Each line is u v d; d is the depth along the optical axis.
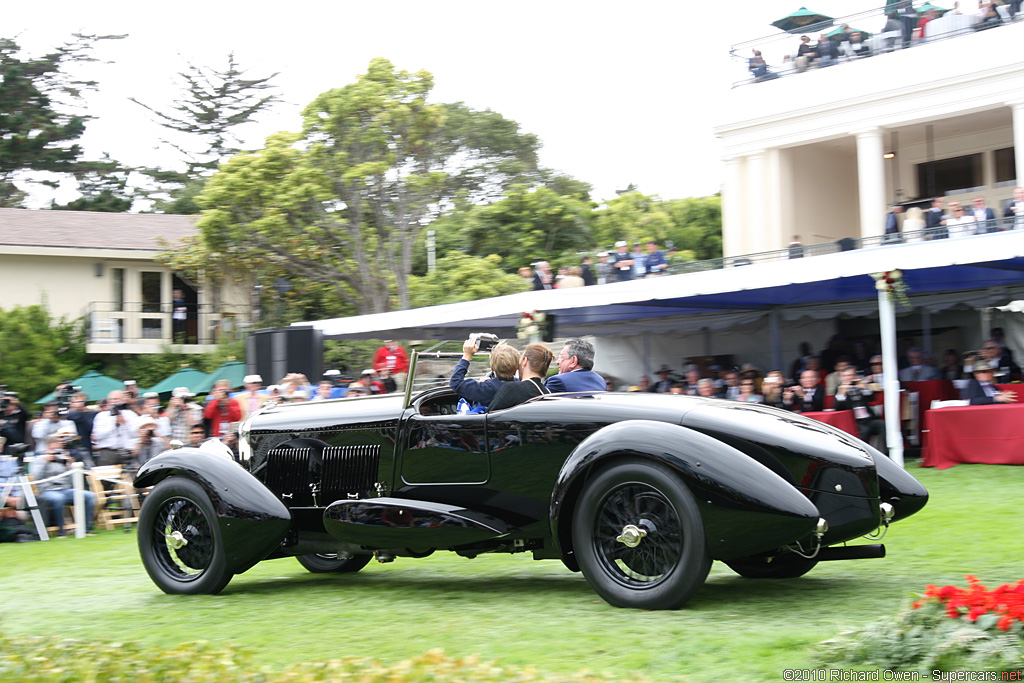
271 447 5.88
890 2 17.39
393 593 5.46
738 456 4.28
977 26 16.47
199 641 4.15
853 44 17.91
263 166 22.80
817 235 20.03
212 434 11.63
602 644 3.89
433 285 24.38
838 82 17.95
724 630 4.04
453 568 6.41
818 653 3.47
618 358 19.56
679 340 18.77
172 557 5.85
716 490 4.21
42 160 44.09
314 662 3.62
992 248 9.61
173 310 26.97
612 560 4.61
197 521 5.72
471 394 5.49
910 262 10.07
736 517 4.19
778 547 4.22
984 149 18.75
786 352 17.39
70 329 24.94
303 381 12.39
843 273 10.59
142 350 26.39
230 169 23.30
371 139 22.33
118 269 26.48
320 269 24.25
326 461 5.65
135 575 6.84
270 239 23.28
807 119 18.41
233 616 4.98
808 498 4.44
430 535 4.98
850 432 10.78
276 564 7.16
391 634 4.32
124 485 10.57
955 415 10.35
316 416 5.75
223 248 23.91
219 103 46.84
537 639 4.05
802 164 19.89
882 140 17.78
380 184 22.97
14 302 25.39
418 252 28.77
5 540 9.81
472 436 5.13
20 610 5.50
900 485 5.04
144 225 28.88
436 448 5.24
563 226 28.47
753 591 4.99
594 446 4.52
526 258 27.62
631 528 4.43
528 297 13.41
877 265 10.30
